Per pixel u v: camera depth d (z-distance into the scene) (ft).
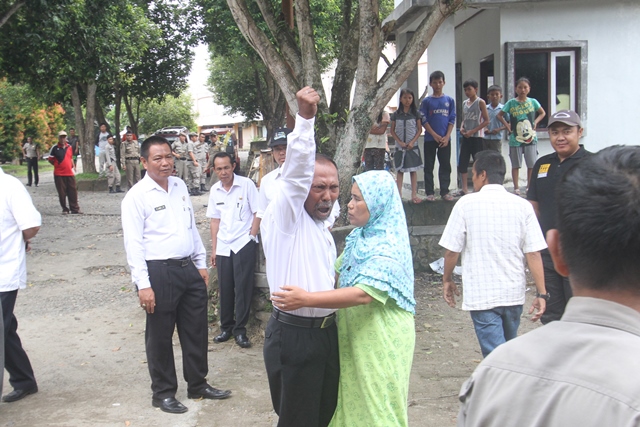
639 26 33.01
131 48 70.23
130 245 14.28
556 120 15.14
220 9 68.44
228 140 73.36
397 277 9.77
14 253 15.55
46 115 119.85
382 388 9.84
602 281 4.20
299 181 9.68
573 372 3.93
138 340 20.56
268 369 10.45
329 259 10.59
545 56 33.63
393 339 9.94
